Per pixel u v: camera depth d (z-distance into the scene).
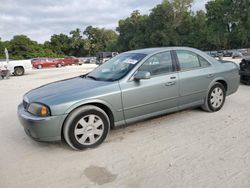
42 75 18.17
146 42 66.19
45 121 3.52
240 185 2.76
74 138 3.70
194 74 4.88
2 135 4.63
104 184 2.92
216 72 5.24
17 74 18.98
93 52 97.81
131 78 4.16
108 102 3.91
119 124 4.12
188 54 4.96
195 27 58.16
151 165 3.29
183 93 4.74
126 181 2.96
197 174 3.02
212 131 4.32
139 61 4.33
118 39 81.00
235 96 6.85
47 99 3.69
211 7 56.38
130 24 75.44
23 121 3.76
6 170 3.32
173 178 2.96
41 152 3.83
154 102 4.38
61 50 98.44
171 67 4.64
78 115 3.69
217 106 5.39
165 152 3.63
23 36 77.12
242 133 4.18
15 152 3.87
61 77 15.65
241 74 8.31
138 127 4.68
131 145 3.92
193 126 4.60
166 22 59.91
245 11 51.22
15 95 9.08
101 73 4.68
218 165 3.20
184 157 3.45
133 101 4.14
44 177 3.12
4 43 76.06
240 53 35.69
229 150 3.59
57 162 3.50
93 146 3.87
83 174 3.16
